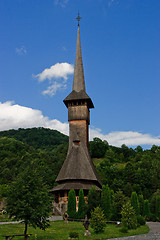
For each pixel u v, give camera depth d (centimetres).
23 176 2267
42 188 2295
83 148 5891
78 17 7481
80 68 6819
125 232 2922
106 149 14550
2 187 6419
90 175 5372
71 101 6297
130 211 3350
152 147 15825
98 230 2847
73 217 4222
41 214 2116
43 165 10325
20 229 2902
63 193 5350
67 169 5462
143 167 10731
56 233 2702
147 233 2916
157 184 8731
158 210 5178
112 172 10006
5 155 14138
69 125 6156
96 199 4147
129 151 15350
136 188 8362
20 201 2092
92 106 6762
